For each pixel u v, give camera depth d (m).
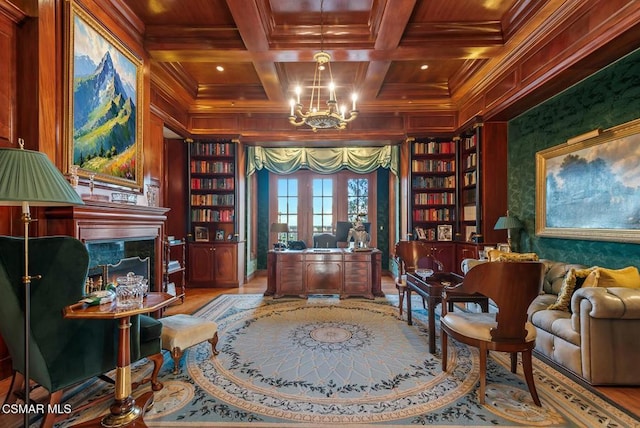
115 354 2.00
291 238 7.40
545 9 3.01
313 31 3.58
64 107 2.47
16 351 1.78
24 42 2.29
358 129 5.81
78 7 2.58
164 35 3.59
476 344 2.15
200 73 4.83
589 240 3.34
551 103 3.91
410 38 3.57
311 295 5.15
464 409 2.02
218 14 3.37
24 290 1.62
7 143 2.21
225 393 2.22
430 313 2.90
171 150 5.90
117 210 2.83
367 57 3.81
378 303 4.65
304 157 6.62
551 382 2.34
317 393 2.22
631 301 2.21
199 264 5.80
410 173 5.78
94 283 2.58
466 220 5.49
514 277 2.04
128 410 1.84
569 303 2.78
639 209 2.80
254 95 5.49
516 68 3.92
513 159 4.70
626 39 2.61
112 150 3.02
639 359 2.24
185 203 5.87
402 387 2.30
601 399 2.11
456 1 3.16
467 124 5.18
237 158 5.89
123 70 3.20
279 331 3.45
